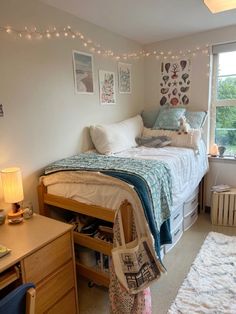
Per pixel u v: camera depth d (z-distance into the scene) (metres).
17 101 1.91
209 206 3.21
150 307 1.55
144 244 1.51
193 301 1.72
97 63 2.66
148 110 3.45
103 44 2.72
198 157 2.77
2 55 1.79
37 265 1.33
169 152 2.50
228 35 2.77
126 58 3.09
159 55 3.29
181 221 2.57
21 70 1.92
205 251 2.28
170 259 2.21
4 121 1.83
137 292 1.46
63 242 1.48
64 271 1.51
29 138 2.03
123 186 1.58
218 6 2.05
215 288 1.83
